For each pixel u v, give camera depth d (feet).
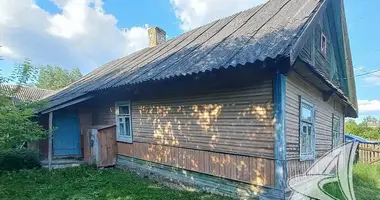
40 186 20.31
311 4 19.56
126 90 23.89
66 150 32.24
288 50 13.14
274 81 14.96
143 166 24.47
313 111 20.48
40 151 30.66
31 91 67.21
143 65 27.32
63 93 35.86
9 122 17.12
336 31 27.30
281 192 14.38
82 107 33.30
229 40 20.48
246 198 16.26
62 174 24.23
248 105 16.34
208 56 18.47
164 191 19.31
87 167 27.07
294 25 16.69
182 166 20.58
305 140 18.61
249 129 16.26
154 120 23.36
